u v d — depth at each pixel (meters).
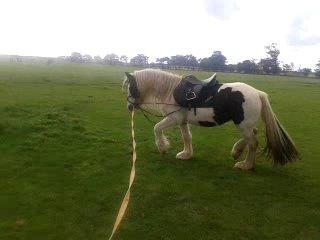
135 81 7.75
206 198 6.21
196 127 12.27
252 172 7.54
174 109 7.52
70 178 6.85
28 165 7.41
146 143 9.48
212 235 5.07
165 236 5.00
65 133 9.75
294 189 6.77
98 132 10.48
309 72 98.62
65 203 5.82
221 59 91.44
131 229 5.13
